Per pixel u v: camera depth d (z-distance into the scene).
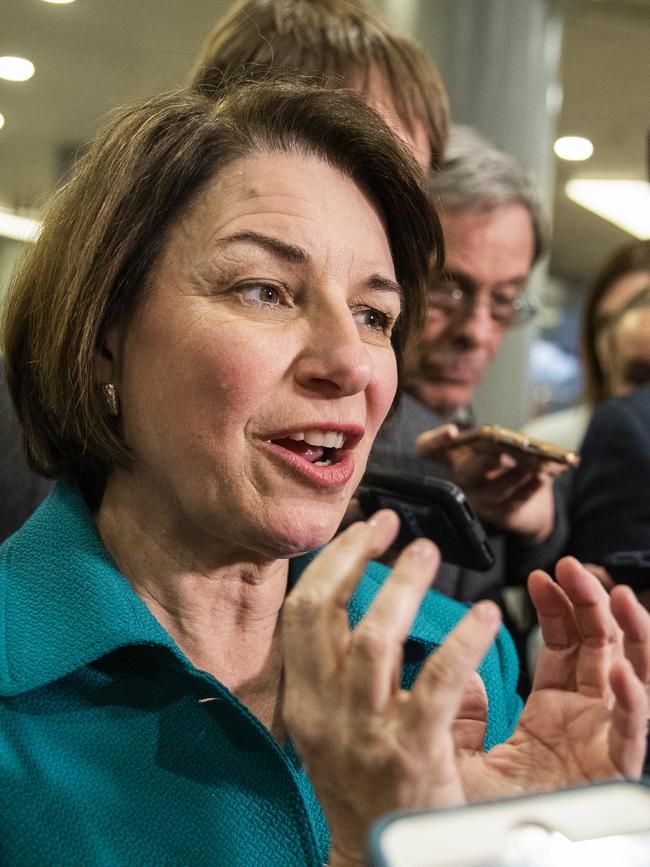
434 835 0.38
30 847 0.65
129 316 0.74
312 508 0.72
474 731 0.67
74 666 0.70
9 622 0.74
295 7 1.23
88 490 0.86
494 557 1.16
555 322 4.83
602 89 3.75
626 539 1.30
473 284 1.41
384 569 0.97
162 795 0.70
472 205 1.38
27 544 0.80
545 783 0.62
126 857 0.67
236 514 0.71
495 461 1.20
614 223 4.70
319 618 0.54
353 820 0.54
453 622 0.93
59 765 0.69
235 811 0.70
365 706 0.52
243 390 0.69
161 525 0.76
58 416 0.78
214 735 0.73
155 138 0.74
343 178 0.78
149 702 0.74
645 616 0.64
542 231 1.51
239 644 0.78
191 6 2.54
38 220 0.81
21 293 0.81
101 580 0.75
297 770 0.75
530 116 2.73
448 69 2.62
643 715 0.59
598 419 1.38
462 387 1.46
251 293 0.73
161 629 0.73
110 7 2.55
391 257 0.82
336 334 0.71
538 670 0.67
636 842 0.38
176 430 0.72
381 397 0.77
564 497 1.43
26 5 2.53
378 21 1.27
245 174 0.74
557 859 0.37
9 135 2.71
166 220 0.73
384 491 1.06
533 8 2.70
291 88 0.79
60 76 2.68
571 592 0.64
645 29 3.37
